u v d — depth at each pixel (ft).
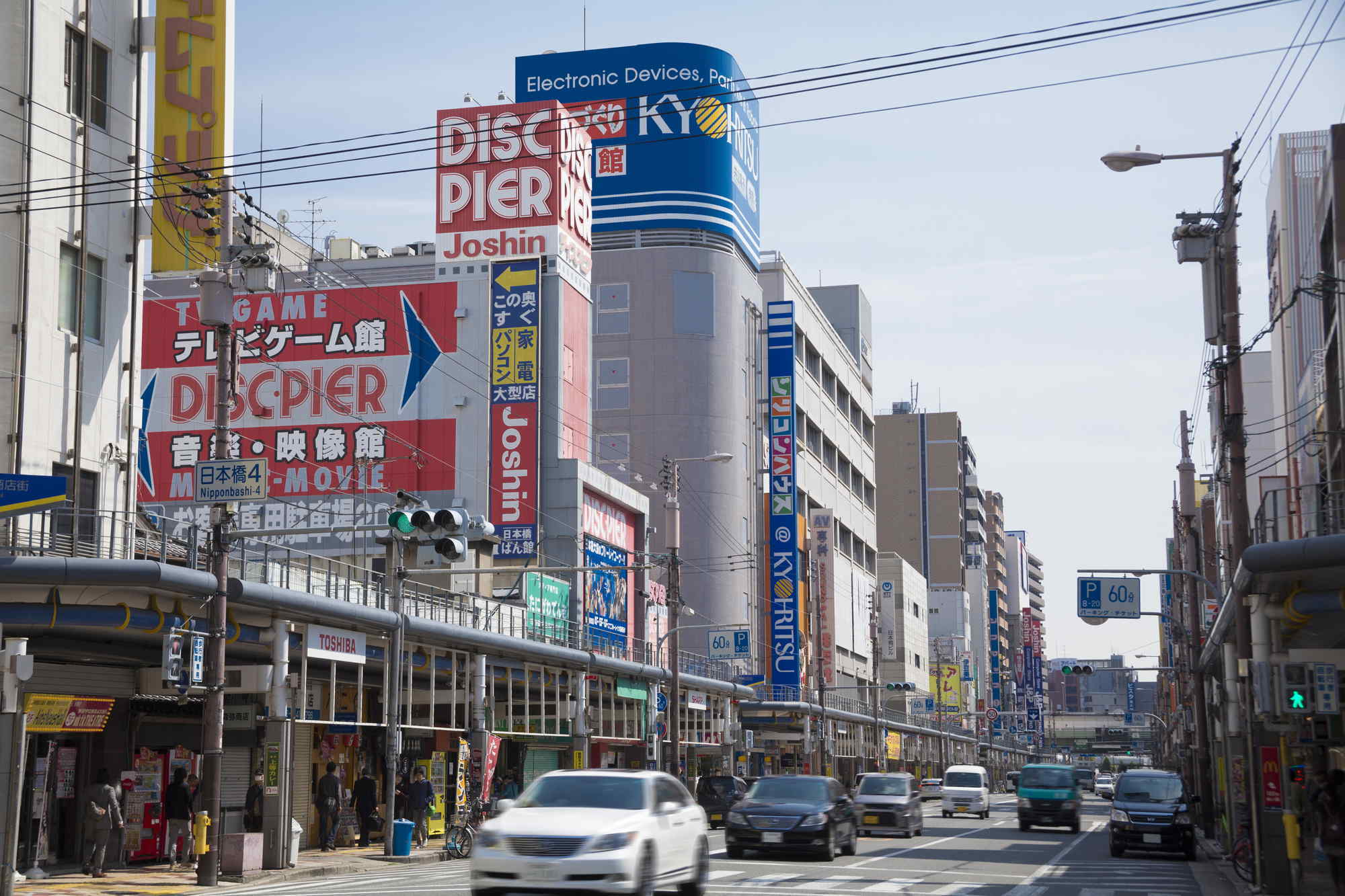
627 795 61.00
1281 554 72.95
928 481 588.91
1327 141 195.21
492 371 197.98
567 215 209.97
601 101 297.12
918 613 485.15
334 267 234.38
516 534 193.47
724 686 224.94
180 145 133.08
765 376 323.78
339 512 195.72
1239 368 84.02
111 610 86.02
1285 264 194.49
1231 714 109.29
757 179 324.19
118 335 106.01
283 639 99.35
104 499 102.89
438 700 133.08
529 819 56.95
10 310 95.50
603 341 292.81
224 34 134.82
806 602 323.78
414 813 120.06
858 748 341.21
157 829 99.86
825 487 369.09
